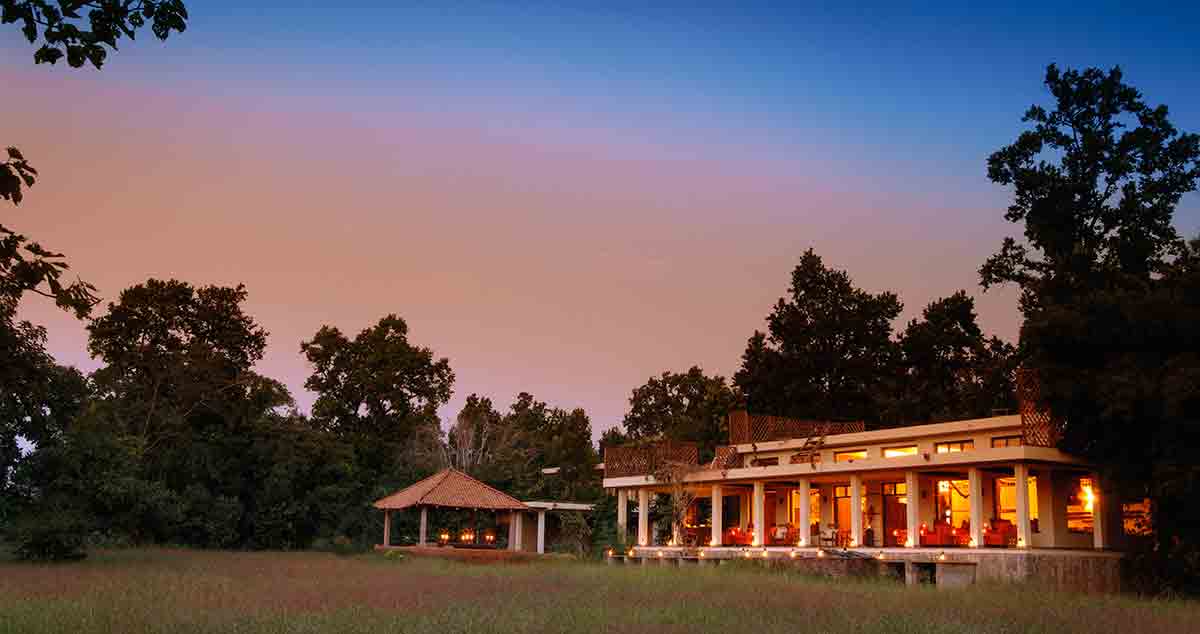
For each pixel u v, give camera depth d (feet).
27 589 81.20
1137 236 149.79
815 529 142.00
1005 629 61.67
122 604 67.46
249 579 98.32
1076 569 108.78
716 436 228.63
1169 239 149.48
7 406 136.67
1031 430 110.63
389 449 250.78
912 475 119.85
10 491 145.48
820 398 222.07
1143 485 108.88
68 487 150.92
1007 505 123.44
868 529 132.16
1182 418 100.99
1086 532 117.70
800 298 233.55
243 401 222.89
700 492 159.43
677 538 151.43
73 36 28.14
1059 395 109.40
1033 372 112.57
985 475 121.08
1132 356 108.17
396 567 125.59
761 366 229.25
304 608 67.82
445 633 55.67
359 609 66.18
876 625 62.39
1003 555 107.65
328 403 248.32
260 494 211.82
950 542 118.01
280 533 207.10
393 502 168.86
